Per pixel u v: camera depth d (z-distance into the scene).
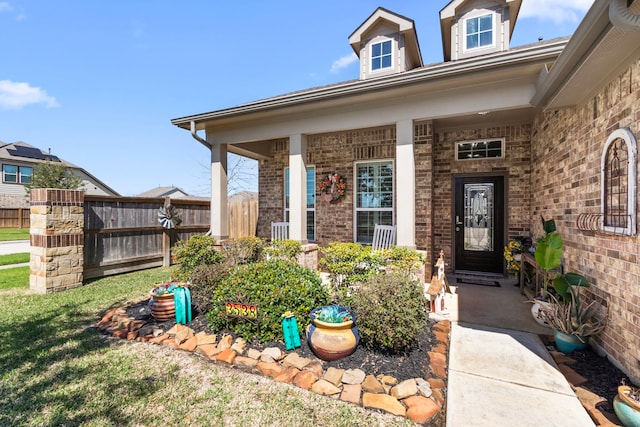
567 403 2.33
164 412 2.25
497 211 6.47
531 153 5.93
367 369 2.74
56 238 5.38
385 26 6.82
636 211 2.51
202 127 6.91
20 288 5.59
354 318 3.07
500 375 2.72
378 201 7.26
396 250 4.71
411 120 5.01
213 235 6.81
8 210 20.33
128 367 2.86
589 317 3.13
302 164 5.99
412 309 3.00
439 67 4.29
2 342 3.35
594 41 2.43
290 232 6.05
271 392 2.50
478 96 4.57
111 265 6.62
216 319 3.47
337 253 4.64
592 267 3.23
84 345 3.30
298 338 3.14
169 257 7.91
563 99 3.47
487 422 2.14
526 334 3.60
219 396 2.44
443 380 2.62
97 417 2.19
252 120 6.37
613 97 2.83
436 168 6.75
